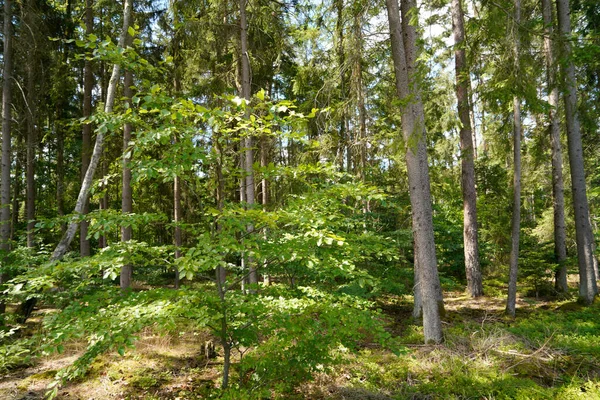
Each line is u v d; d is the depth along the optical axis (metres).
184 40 9.47
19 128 11.25
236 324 3.80
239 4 9.00
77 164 14.89
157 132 3.00
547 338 6.04
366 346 6.25
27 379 5.06
